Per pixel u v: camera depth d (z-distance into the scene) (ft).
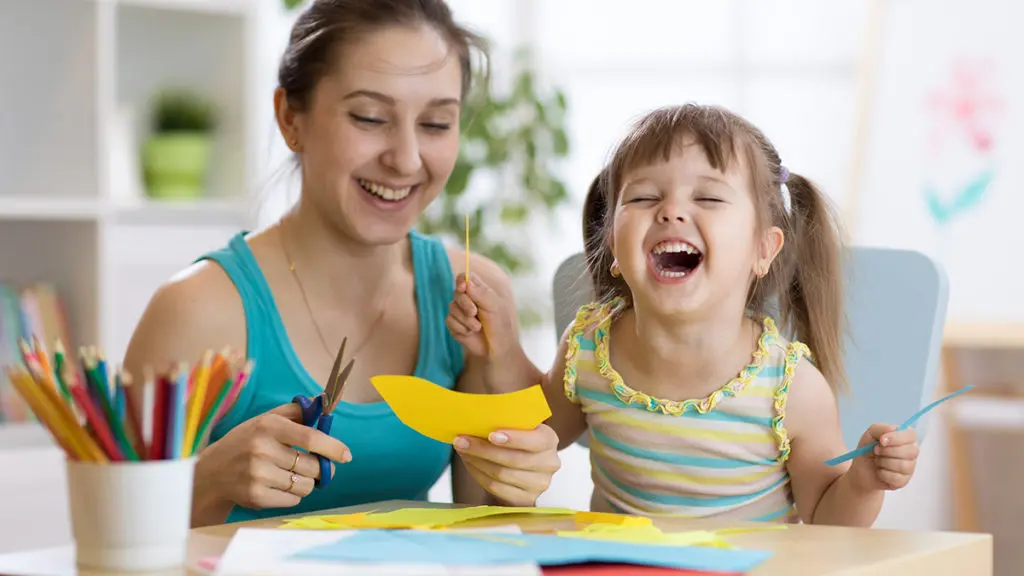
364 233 4.96
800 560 3.18
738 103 13.15
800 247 5.10
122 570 3.14
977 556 3.45
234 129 10.27
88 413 3.09
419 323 5.45
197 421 3.22
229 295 5.07
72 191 9.51
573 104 13.50
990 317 11.21
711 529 3.61
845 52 12.82
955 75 11.63
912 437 4.02
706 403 4.66
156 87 10.39
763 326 4.82
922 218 11.68
